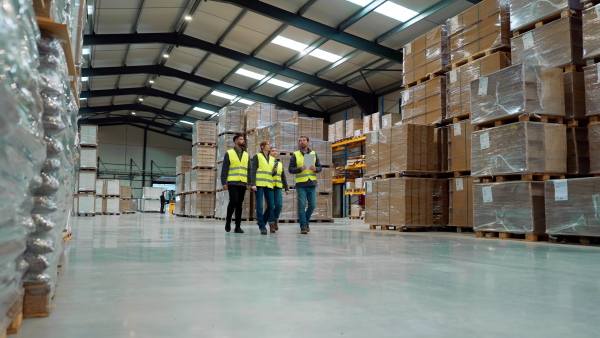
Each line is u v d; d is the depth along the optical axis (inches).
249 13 636.1
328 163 556.4
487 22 318.0
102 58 799.1
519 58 286.2
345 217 899.4
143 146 1478.8
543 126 257.4
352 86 856.3
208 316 77.2
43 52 73.7
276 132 524.7
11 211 48.0
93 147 725.9
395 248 203.9
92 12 616.7
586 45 246.1
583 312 82.0
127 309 82.0
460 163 335.6
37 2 74.4
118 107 1187.3
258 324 72.3
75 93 133.9
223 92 976.9
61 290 99.4
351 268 136.6
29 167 54.9
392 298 92.4
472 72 326.0
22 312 72.8
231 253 176.4
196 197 711.7
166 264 143.3
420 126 363.3
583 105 262.5
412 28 618.5
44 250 75.1
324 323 73.0
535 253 186.5
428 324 72.9
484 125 290.5
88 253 173.5
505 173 266.1
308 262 150.0
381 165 382.6
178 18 679.7
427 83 374.6
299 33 678.5
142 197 1411.2
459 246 217.9
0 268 49.3
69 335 65.2
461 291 100.7
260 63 780.6
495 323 73.9
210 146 717.9
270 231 317.4
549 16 267.9
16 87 46.7
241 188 310.5
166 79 993.5
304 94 956.6
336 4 582.6
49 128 75.2
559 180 244.8
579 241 253.1
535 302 90.0
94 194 741.9
